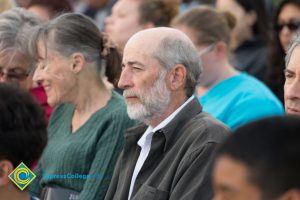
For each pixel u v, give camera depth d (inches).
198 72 362.6
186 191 325.1
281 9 581.6
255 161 189.5
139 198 339.9
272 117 196.9
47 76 398.3
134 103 355.6
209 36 503.5
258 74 639.8
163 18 599.2
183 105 356.8
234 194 192.1
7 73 437.4
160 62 352.5
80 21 400.8
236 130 197.5
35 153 280.8
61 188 394.9
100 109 400.2
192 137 339.9
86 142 392.2
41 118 284.5
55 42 394.9
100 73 405.7
